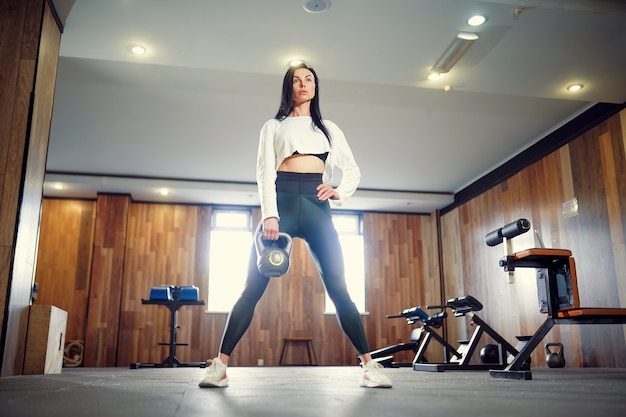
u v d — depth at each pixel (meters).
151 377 2.95
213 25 4.05
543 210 6.58
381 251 9.46
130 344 8.43
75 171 8.14
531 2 3.72
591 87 5.05
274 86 5.53
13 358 3.05
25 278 3.21
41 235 8.73
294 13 3.91
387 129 6.56
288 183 1.95
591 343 5.62
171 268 8.82
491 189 7.89
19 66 3.29
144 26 4.07
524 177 7.04
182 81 5.44
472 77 4.87
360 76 4.85
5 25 3.34
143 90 5.63
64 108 6.05
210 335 8.63
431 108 5.99
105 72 5.26
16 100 3.23
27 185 3.18
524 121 6.30
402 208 9.48
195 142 7.03
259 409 1.12
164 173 8.20
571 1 3.76
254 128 6.59
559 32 4.16
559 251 2.86
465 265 8.55
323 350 8.84
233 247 9.10
